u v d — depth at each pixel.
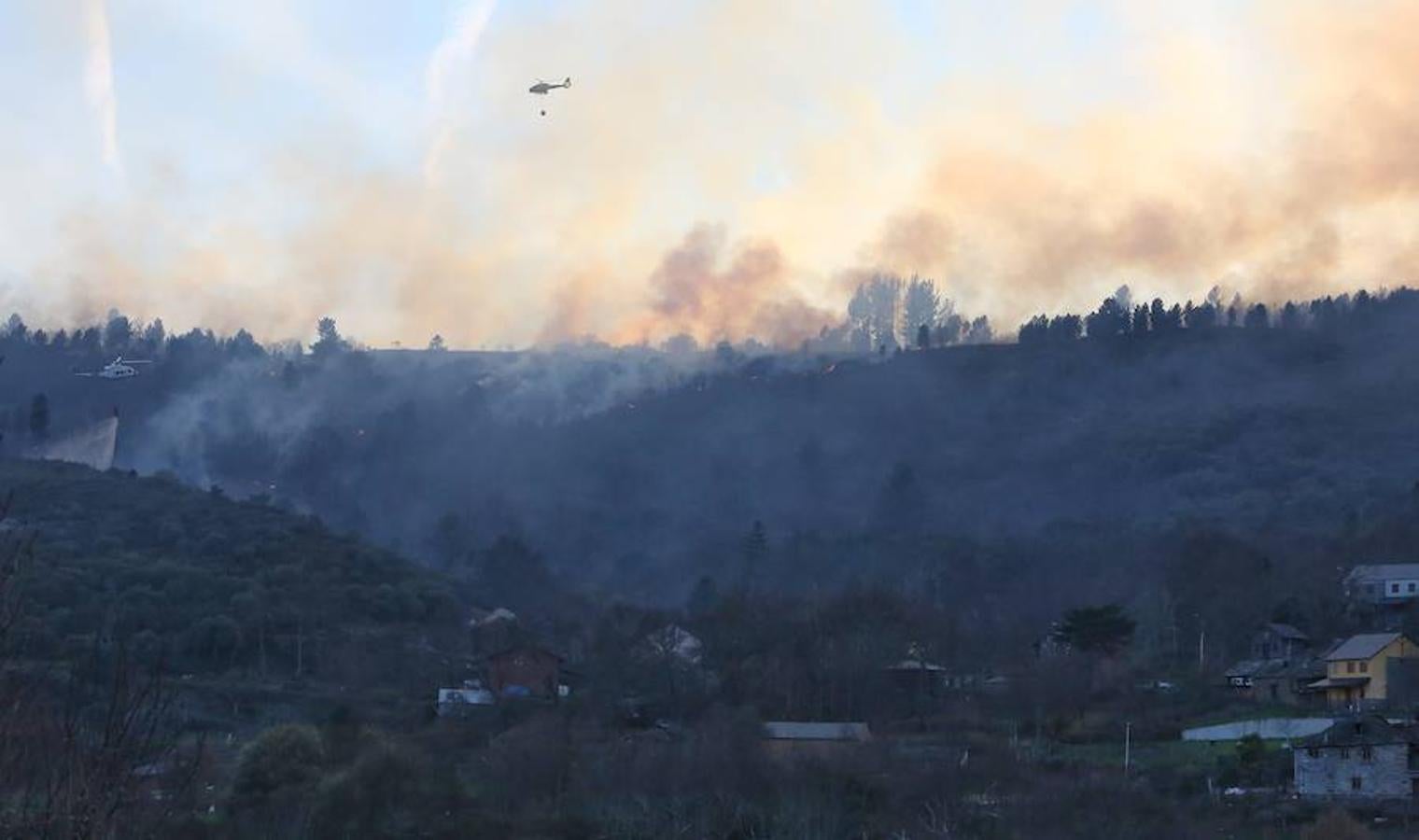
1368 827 63.81
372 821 65.56
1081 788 70.56
